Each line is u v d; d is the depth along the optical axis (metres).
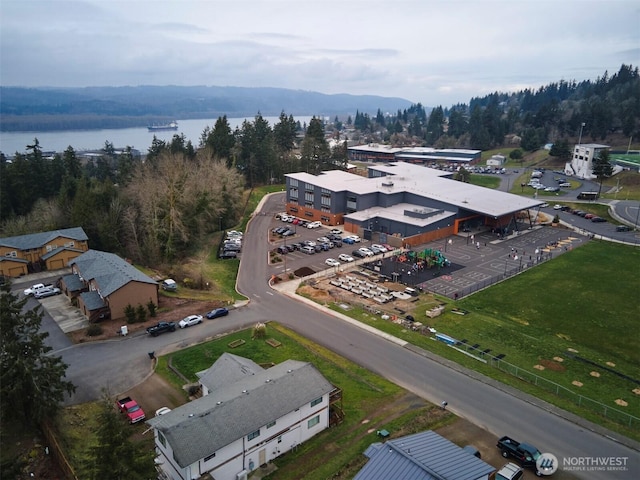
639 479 33.84
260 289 70.69
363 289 69.50
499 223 105.44
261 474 34.00
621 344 54.72
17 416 37.25
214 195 102.62
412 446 30.06
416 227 93.69
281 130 170.38
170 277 75.44
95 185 103.00
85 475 27.61
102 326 57.53
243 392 36.28
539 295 68.19
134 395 43.84
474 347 53.06
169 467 32.56
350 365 48.97
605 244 93.62
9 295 37.75
